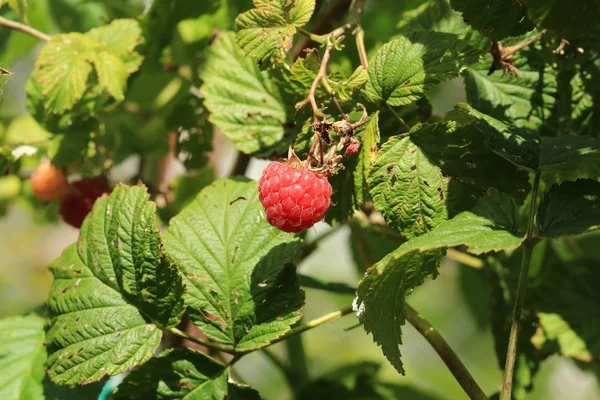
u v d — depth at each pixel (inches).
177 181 24.6
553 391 41.7
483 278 23.2
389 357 18.4
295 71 18.8
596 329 21.3
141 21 21.9
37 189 22.3
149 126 24.9
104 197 19.8
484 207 18.4
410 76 18.6
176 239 19.4
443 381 41.6
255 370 40.0
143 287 19.0
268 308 19.0
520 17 18.7
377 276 17.9
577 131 20.0
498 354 21.7
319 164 18.2
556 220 18.4
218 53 21.0
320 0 21.0
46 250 47.8
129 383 19.0
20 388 20.1
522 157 18.4
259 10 18.5
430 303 41.4
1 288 44.7
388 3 24.5
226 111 20.6
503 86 20.2
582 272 22.0
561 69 20.0
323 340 41.9
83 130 21.5
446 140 18.6
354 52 20.1
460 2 18.8
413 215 18.5
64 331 19.2
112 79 20.6
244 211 19.5
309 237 25.3
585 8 18.2
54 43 20.7
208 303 19.1
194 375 19.1
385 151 18.6
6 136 24.0
